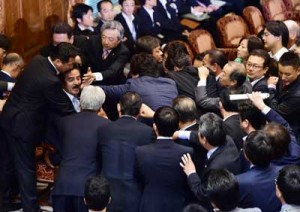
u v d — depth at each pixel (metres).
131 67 19.16
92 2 30.83
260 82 18.97
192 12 35.38
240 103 15.86
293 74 17.95
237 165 14.68
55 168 19.33
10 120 18.39
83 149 16.70
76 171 16.61
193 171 14.70
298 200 12.45
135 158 15.53
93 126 16.88
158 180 15.20
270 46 21.52
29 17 26.97
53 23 28.44
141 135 16.06
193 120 16.06
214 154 14.77
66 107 18.03
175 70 19.69
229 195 12.48
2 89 19.92
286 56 18.06
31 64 18.34
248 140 13.91
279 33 21.30
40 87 17.91
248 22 35.28
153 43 21.48
